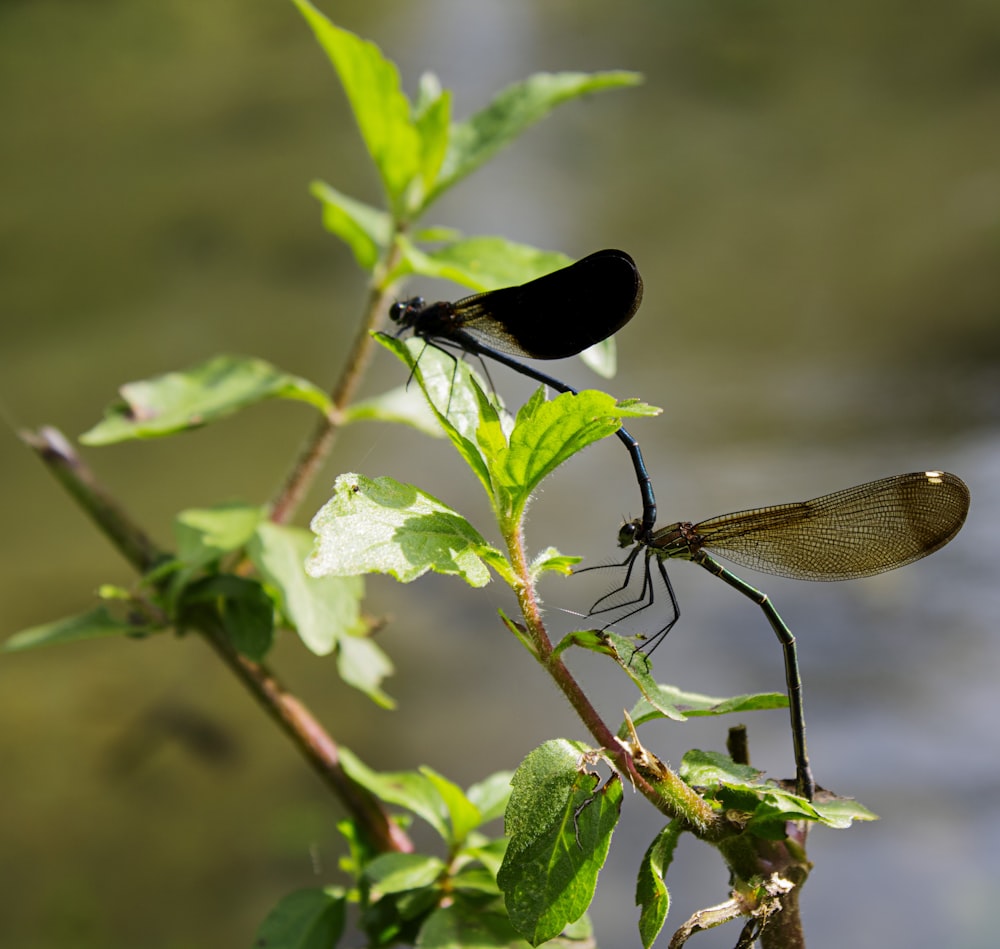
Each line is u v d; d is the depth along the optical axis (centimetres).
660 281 1758
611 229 1928
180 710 985
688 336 1573
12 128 2753
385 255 407
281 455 1448
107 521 357
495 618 1045
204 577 345
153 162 2492
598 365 330
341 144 2441
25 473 1475
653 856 203
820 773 790
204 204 2253
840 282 1677
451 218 2019
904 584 1008
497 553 216
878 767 800
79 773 934
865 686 878
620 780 199
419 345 254
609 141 2327
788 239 1828
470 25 2994
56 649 1087
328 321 1797
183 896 809
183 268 2039
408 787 313
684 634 968
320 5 3272
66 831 863
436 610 1068
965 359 1386
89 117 2764
